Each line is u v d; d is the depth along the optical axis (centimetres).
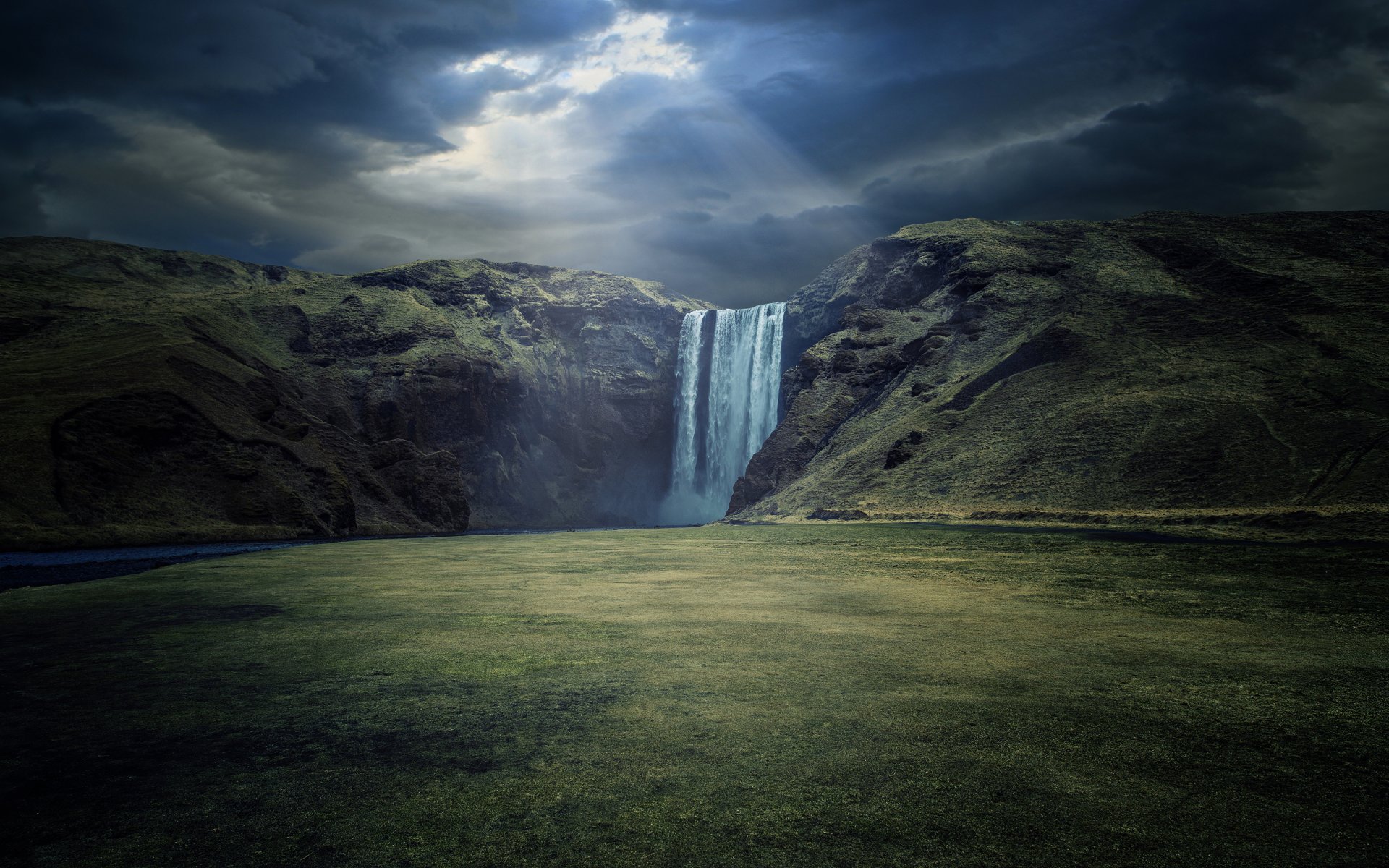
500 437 11900
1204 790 589
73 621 1438
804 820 536
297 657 1075
